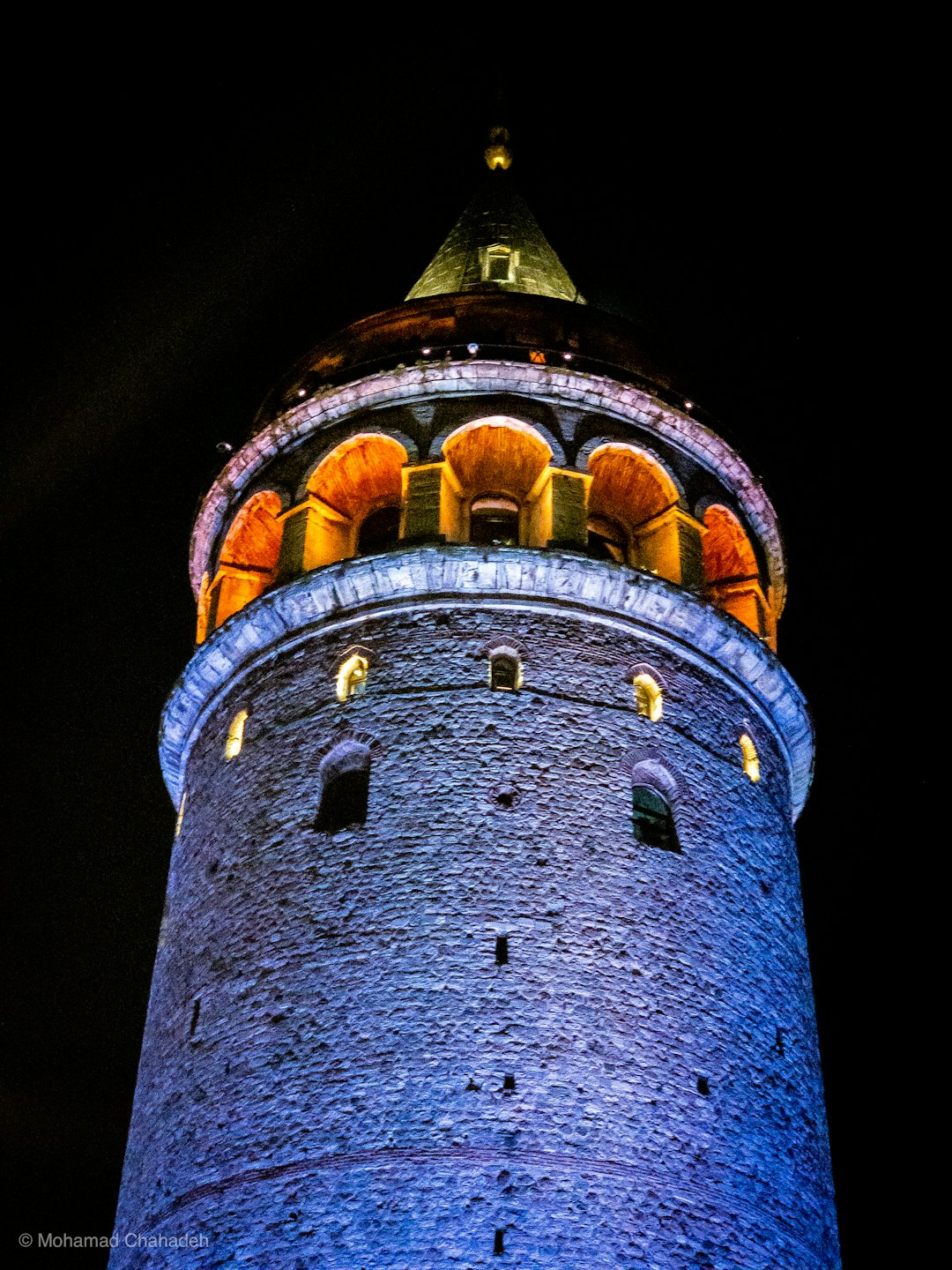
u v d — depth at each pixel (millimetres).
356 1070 21562
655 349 31844
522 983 22078
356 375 30203
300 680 26766
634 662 26516
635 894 23641
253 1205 21109
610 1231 20312
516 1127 20781
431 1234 19938
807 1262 22375
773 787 28141
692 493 30062
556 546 27031
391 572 26500
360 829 24016
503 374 29172
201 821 26984
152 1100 24312
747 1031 23672
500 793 23984
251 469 31234
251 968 23594
